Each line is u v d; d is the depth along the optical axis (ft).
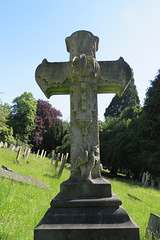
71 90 11.20
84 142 10.54
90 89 11.09
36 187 20.45
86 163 10.02
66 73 11.44
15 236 9.57
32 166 41.65
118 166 80.59
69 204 8.86
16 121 120.67
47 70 11.60
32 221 11.73
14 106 123.24
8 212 12.10
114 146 82.84
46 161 64.95
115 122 102.53
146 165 69.97
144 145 68.90
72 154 10.45
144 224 15.24
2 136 96.48
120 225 8.18
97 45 12.59
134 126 79.61
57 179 30.35
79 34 11.90
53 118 150.82
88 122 10.67
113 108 127.44
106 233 7.98
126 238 7.94
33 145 135.74
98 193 9.45
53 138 144.87
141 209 22.34
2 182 15.30
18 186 18.49
